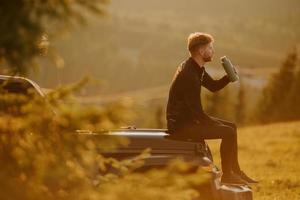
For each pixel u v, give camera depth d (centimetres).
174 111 1036
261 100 14212
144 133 1034
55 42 590
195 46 1041
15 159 619
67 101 632
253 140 4831
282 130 5825
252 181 1070
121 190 610
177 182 614
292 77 13925
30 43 559
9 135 632
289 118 13050
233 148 1051
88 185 640
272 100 13775
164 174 619
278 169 2769
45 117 630
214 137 1039
